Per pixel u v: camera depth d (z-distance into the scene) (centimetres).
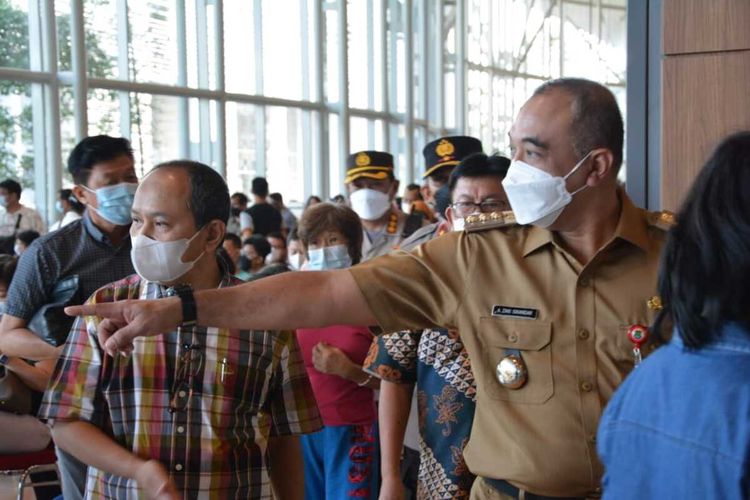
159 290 181
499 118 1952
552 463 147
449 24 1767
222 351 174
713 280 96
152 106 1032
